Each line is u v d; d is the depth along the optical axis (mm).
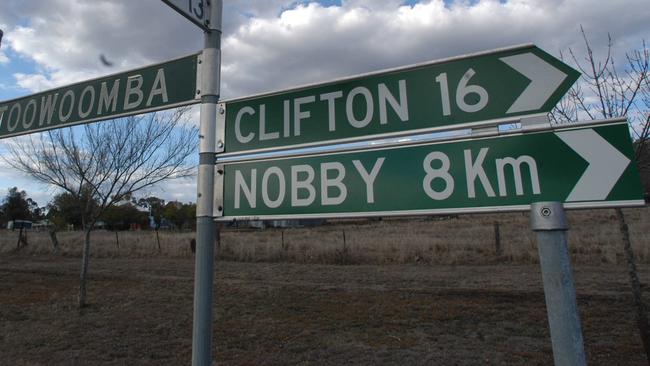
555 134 1515
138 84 2523
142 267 15047
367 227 35594
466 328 6664
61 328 6867
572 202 1438
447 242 17953
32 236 31844
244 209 2035
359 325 6910
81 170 8500
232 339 6176
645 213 25344
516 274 11500
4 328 6887
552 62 1583
